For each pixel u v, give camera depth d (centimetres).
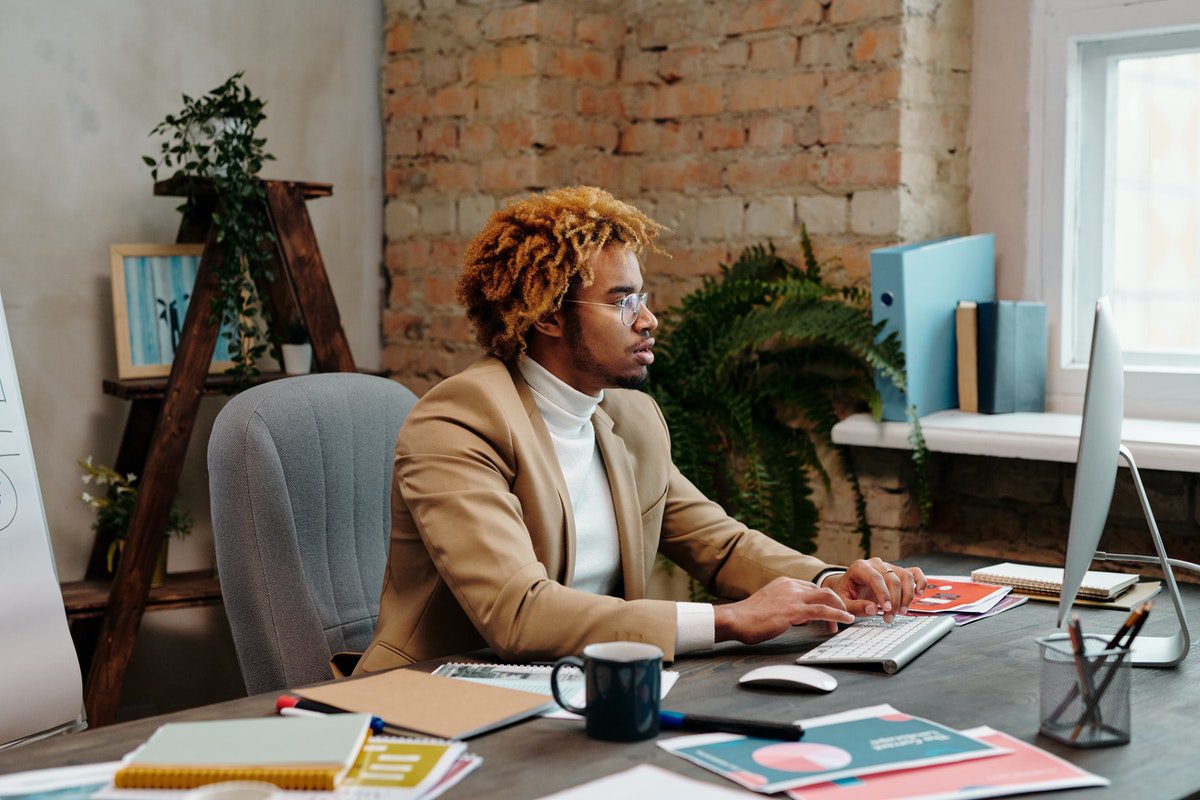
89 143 278
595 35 296
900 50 249
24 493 223
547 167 289
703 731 124
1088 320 262
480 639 172
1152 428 235
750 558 187
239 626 181
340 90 316
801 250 269
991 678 142
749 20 274
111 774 110
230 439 181
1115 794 108
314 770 105
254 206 268
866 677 143
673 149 292
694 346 270
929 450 241
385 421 203
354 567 195
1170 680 144
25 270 271
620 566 182
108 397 283
